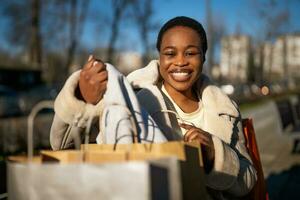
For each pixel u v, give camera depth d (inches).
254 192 105.3
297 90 2534.5
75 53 1437.0
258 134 596.1
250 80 2522.1
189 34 99.9
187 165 75.2
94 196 61.2
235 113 104.9
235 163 90.5
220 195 94.7
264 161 390.9
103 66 88.5
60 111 88.8
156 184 61.2
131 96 86.5
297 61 2800.2
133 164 59.6
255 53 2472.9
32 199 65.6
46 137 412.8
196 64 100.4
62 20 1331.2
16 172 68.2
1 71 1861.5
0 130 398.6
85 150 81.0
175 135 96.6
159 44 103.7
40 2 1298.0
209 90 105.6
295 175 326.0
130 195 59.4
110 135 83.7
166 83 105.0
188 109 104.0
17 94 1184.8
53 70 1950.1
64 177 62.9
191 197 75.5
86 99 88.6
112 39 1385.3
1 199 129.6
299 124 477.1
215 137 90.6
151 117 91.5
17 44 1363.2
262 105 1244.5
